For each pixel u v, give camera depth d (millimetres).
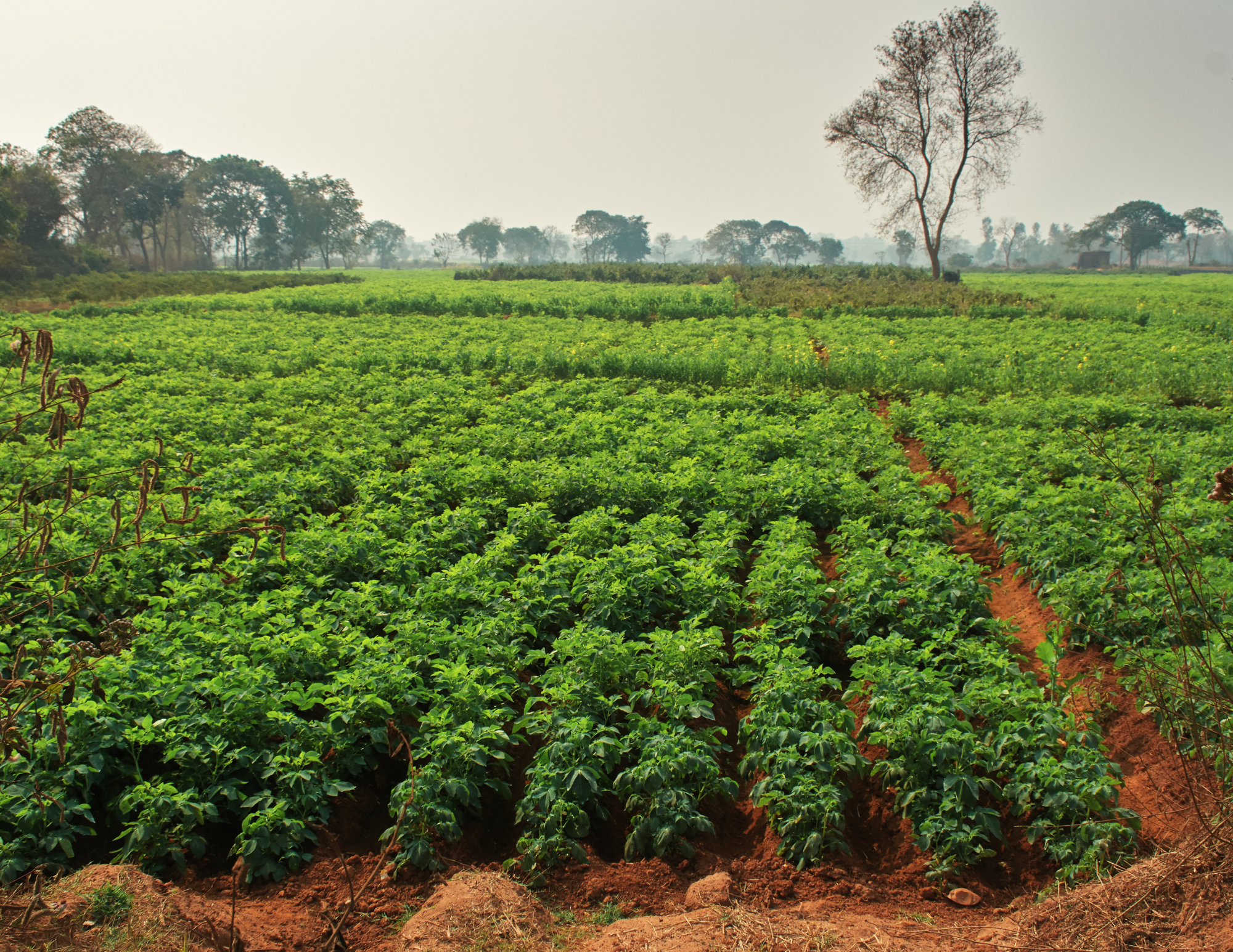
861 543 11125
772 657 7746
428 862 5770
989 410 19078
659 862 5879
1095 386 22391
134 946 4445
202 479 13266
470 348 27844
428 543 10922
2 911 4492
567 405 20500
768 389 22594
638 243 192875
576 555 10477
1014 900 5465
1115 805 5941
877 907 5473
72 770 5824
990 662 7445
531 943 4910
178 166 124125
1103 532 10383
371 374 23766
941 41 58125
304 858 5844
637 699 7559
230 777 6340
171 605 9359
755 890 5629
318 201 134500
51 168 100562
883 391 23312
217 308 44438
